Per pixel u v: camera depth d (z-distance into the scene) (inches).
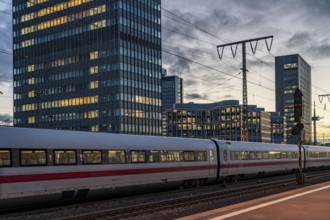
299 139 1015.0
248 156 1341.0
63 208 686.5
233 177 1269.7
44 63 4938.5
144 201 794.2
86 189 762.8
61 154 723.4
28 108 5044.3
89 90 4584.2
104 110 4458.7
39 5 5002.5
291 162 1657.2
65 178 722.8
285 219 463.8
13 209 730.2
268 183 1117.7
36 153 683.4
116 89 4384.8
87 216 586.6
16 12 5216.5
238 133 6294.3
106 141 816.3
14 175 645.9
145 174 896.9
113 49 4426.7
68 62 4749.0
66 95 4753.9
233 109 6392.7
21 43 5157.5
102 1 4517.7
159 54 4972.9
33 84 5027.1
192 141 1077.1
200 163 1083.9
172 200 755.4
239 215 489.7
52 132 723.4
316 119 2770.7
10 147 646.5
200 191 983.0
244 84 1576.0
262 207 552.4
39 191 681.0
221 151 1189.7
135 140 888.9
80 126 4618.6
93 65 4564.5
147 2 4808.1
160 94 4958.2
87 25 4623.5
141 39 4699.8
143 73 4712.1
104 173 798.5
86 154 768.3
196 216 484.4
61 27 4813.0
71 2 4746.6
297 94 995.9
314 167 1936.5
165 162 961.5
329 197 660.1
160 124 4948.3
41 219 591.2
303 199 635.5
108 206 716.0
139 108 4623.5
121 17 4429.1
